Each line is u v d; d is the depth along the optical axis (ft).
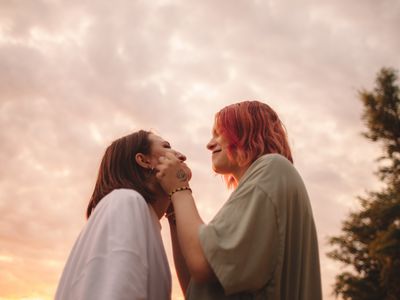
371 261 24.18
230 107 5.91
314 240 5.37
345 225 25.23
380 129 27.73
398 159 26.48
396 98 28.14
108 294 4.37
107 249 4.70
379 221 24.38
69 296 4.62
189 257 4.88
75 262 4.85
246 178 5.18
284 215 4.90
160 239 5.71
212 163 5.94
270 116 5.92
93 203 5.98
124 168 6.05
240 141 5.66
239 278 4.58
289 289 4.86
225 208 5.02
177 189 5.58
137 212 5.12
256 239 4.73
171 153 5.92
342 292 24.02
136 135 6.29
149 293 4.96
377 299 23.11
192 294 5.07
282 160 5.24
